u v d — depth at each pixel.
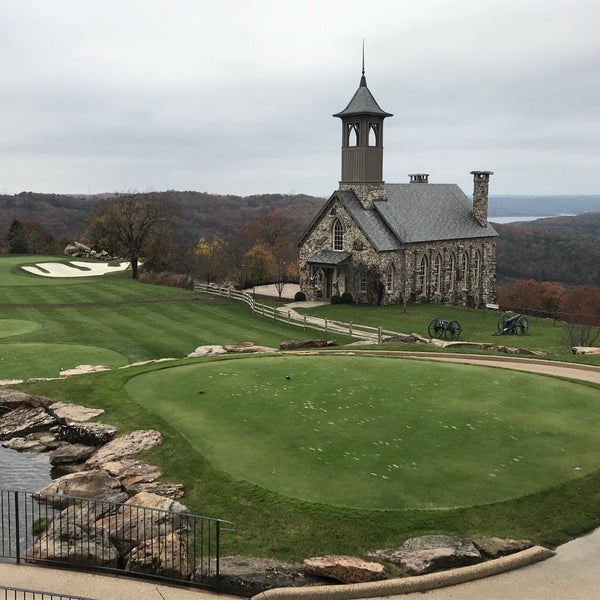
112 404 24.44
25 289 63.88
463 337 47.16
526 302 89.62
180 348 40.16
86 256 107.94
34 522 17.38
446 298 69.12
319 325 50.09
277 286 73.38
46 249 115.12
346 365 28.72
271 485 17.55
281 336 45.38
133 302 58.34
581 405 23.48
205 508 16.73
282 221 141.12
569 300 83.00
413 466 18.52
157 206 85.69
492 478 17.88
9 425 24.53
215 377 26.94
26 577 14.45
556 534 15.74
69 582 14.23
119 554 15.23
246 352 35.03
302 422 21.75
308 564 13.92
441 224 69.50
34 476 20.72
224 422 22.00
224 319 51.69
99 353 36.16
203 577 14.05
